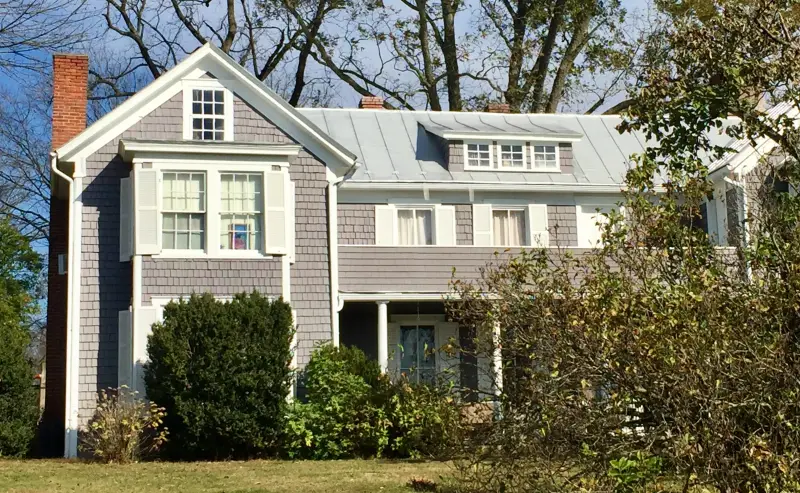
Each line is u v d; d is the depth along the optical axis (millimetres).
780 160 18828
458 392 11656
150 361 17594
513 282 10164
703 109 11383
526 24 32062
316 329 19328
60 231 22750
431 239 22703
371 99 26344
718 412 7754
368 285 20625
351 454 16984
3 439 17375
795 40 11656
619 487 8141
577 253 21844
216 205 18812
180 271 18516
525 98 32625
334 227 19781
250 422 16562
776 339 8086
